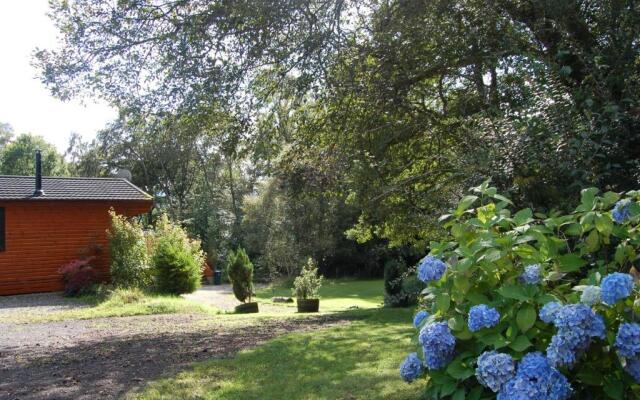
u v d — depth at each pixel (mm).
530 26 7414
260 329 9258
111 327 10406
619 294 2273
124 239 16891
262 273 31891
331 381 5035
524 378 2275
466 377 2521
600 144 4555
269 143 10812
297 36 8828
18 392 5156
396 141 10062
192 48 8445
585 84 5551
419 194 8008
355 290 25344
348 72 9000
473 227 2951
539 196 4707
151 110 8852
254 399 4578
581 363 2479
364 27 9391
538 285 2602
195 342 7926
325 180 10867
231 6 8195
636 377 2330
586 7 6668
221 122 9859
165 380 5316
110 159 44719
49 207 17391
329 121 10406
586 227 2785
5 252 16656
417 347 2918
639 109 4902
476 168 4965
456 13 8227
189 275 16844
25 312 12984
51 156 49594
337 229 28906
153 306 13484
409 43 8586
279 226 29406
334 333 8055
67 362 6691
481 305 2535
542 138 4848
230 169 35750
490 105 6238
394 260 14180
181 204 40375
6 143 62375
